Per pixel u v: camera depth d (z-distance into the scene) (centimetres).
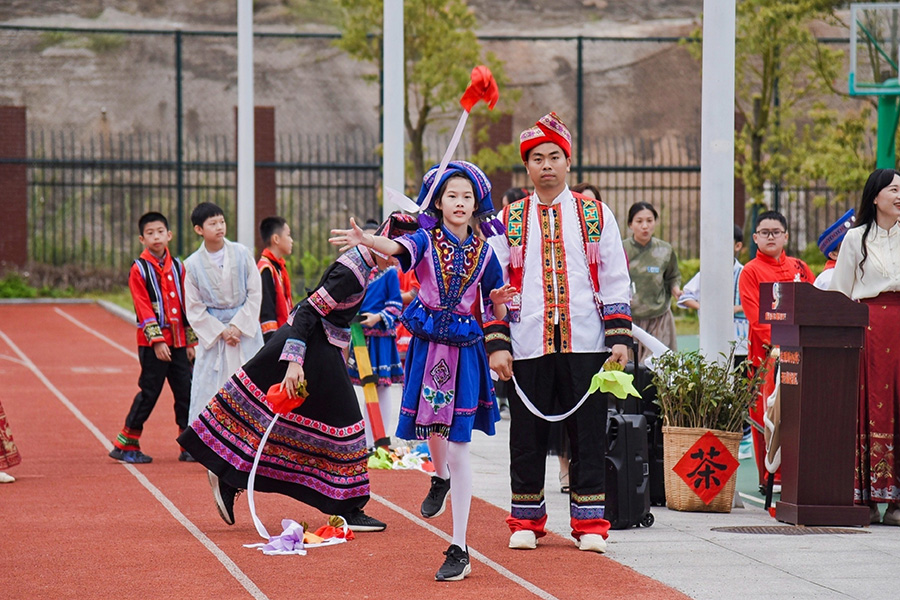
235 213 3312
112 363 2152
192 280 1100
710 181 966
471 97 710
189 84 4631
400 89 1444
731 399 917
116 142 4491
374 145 4581
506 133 3397
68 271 3347
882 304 895
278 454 804
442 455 782
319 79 4653
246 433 802
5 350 2314
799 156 2759
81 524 841
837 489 868
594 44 4591
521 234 756
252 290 1115
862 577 695
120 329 2706
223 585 666
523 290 754
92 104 4541
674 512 918
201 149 4550
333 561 727
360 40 3027
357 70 4688
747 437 1281
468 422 696
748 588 664
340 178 4559
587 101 4538
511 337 754
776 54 2767
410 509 902
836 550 771
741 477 1166
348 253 782
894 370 888
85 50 4603
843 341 869
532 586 664
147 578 682
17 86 4506
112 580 678
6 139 3338
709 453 913
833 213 3534
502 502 938
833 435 868
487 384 731
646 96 4528
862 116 2778
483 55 4491
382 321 1153
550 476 1083
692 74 4541
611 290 749
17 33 4572
